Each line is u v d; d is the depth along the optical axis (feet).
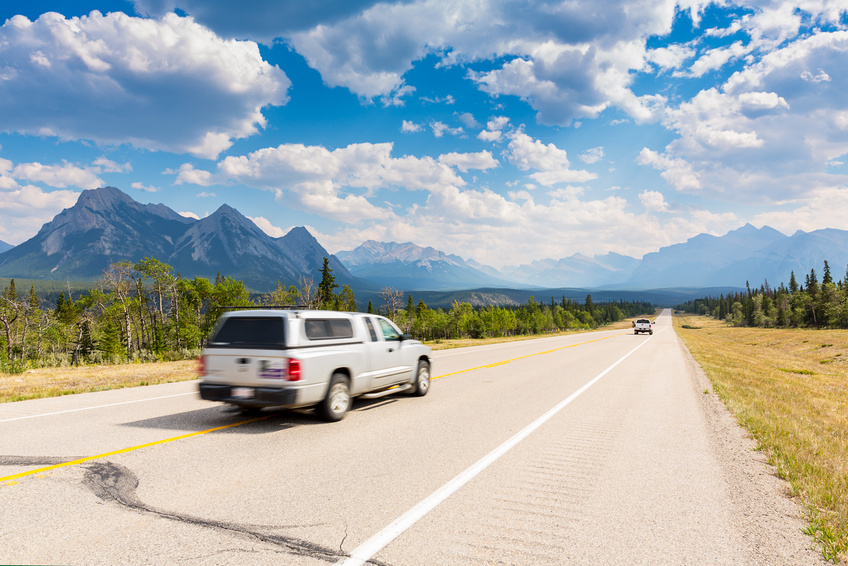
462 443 20.89
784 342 183.11
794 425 25.46
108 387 39.22
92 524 12.07
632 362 66.13
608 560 10.43
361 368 27.45
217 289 199.11
